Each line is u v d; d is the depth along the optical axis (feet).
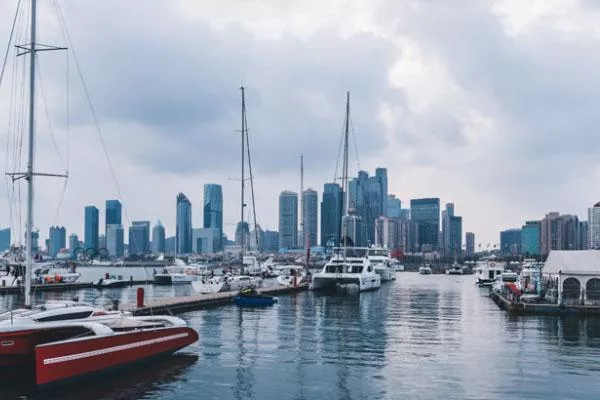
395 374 88.43
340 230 364.79
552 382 83.66
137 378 85.05
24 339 84.17
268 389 79.51
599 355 104.37
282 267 476.13
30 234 107.04
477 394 77.20
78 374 80.59
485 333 132.67
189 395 76.59
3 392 77.41
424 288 347.36
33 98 109.60
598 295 176.86
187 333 101.04
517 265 555.69
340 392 78.07
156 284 362.74
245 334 128.26
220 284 236.43
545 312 174.91
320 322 152.76
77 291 297.74
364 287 293.43
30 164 108.58
